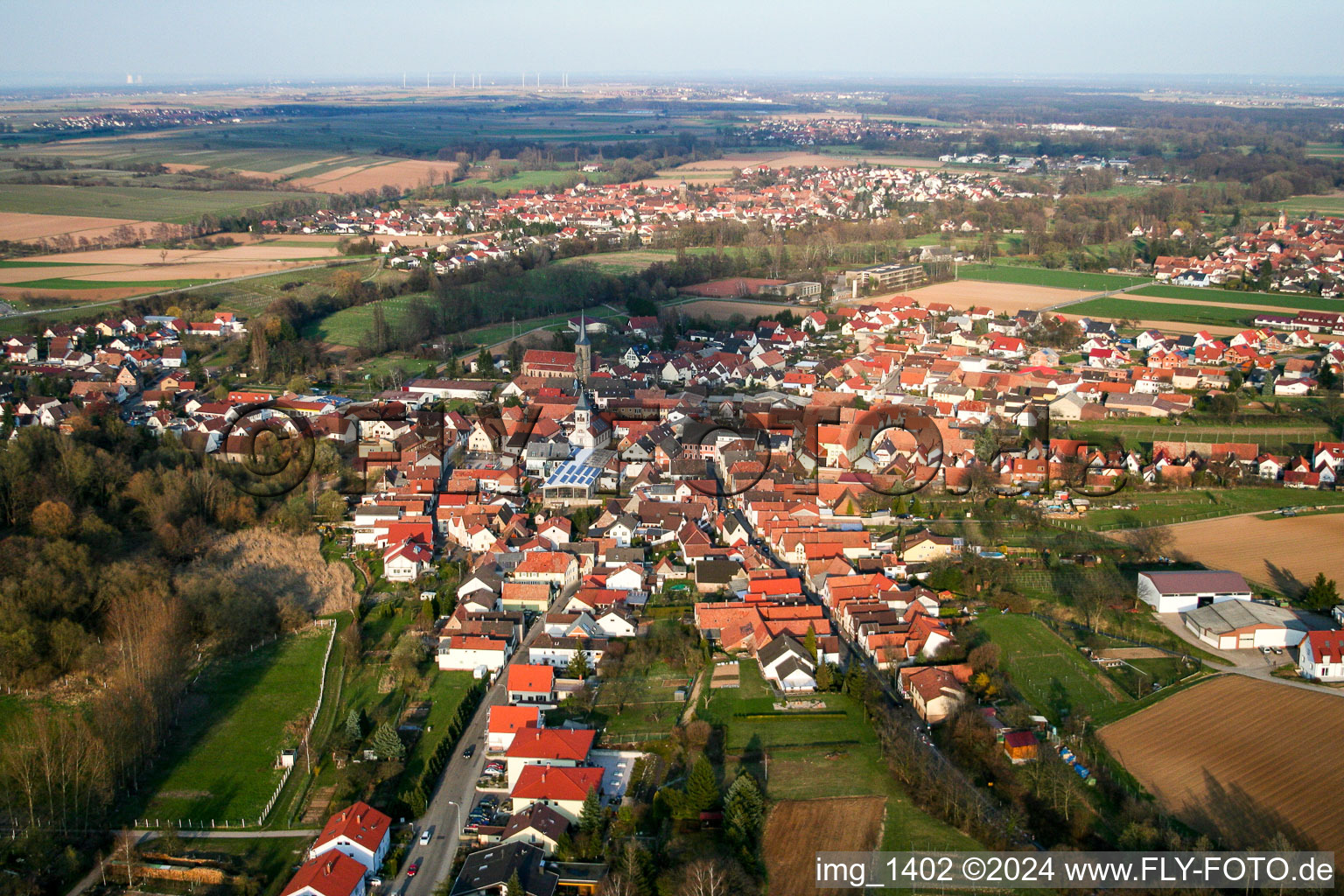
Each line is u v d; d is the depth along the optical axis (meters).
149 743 161.38
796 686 181.50
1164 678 179.25
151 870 137.12
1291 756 154.50
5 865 135.75
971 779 151.88
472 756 163.88
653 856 136.38
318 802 153.38
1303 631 189.12
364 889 133.88
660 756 160.62
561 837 140.00
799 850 137.25
